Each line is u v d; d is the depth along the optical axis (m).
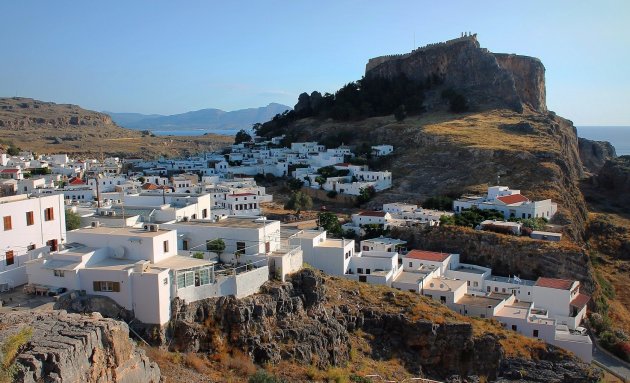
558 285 85.12
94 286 40.91
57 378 24.98
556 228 114.19
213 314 43.56
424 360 58.47
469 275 90.38
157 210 65.94
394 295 67.31
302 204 146.62
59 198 51.50
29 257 46.41
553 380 59.94
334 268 79.81
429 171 169.38
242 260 53.06
